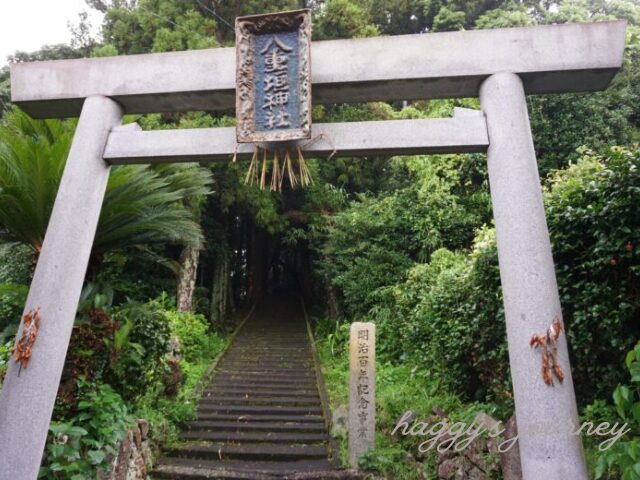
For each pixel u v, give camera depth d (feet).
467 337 15.55
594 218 11.24
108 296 14.05
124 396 14.47
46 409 9.16
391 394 19.47
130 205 12.80
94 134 10.77
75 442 10.39
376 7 45.32
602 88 10.44
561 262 12.23
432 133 9.98
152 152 10.68
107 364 13.08
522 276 8.77
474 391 16.84
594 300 11.12
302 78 9.99
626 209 10.26
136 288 32.19
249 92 10.25
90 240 10.42
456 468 12.75
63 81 11.31
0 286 13.12
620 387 6.70
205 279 48.88
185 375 24.93
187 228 14.66
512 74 9.95
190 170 16.58
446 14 41.32
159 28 35.32
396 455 16.05
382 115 38.19
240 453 18.15
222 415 22.26
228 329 43.37
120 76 11.12
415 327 22.07
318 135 10.17
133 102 11.34
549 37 10.05
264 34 10.59
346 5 39.01
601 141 30.17
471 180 32.96
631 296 10.41
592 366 11.71
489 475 11.55
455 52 10.21
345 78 10.31
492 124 9.79
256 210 38.60
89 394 11.75
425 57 10.24
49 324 9.48
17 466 8.66
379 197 37.86
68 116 12.18
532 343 8.39
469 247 31.37
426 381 20.06
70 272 9.87
